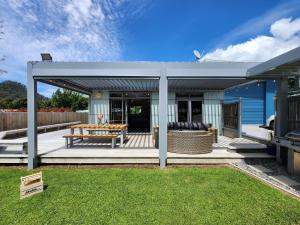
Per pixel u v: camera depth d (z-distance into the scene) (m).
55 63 5.60
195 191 4.07
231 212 3.30
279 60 4.23
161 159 5.71
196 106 11.38
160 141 5.73
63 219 3.11
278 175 4.97
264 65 4.83
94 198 3.77
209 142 6.30
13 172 5.29
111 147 7.21
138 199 3.73
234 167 5.62
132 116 11.52
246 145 6.74
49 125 13.07
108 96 11.33
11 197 3.82
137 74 5.70
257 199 3.73
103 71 5.66
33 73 5.59
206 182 4.53
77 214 3.24
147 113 11.56
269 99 15.49
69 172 5.26
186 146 6.18
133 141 8.85
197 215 3.22
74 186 4.32
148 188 4.22
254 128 12.95
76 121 18.06
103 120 11.32
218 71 5.67
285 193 3.99
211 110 11.33
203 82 8.57
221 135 11.02
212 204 3.55
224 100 11.27
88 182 4.55
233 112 9.66
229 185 4.36
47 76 5.64
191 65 5.70
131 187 4.27
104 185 4.37
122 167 5.76
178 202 3.62
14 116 10.89
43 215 3.22
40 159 5.84
